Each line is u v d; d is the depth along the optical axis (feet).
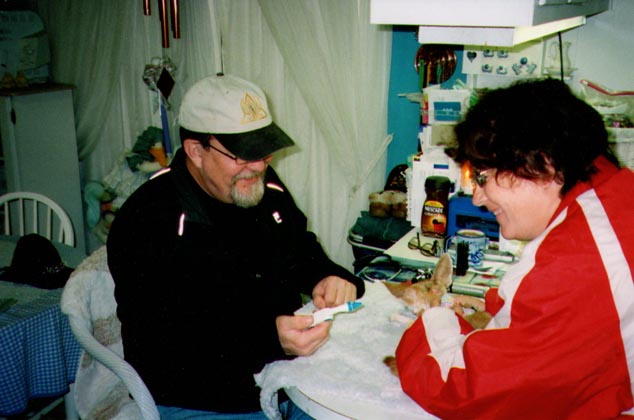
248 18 7.63
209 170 4.33
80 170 11.89
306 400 3.49
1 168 11.75
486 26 3.74
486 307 4.10
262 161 4.37
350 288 4.63
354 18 7.18
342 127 7.57
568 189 3.06
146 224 4.28
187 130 4.32
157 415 3.95
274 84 7.78
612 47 6.60
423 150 6.81
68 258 6.91
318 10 7.12
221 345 4.04
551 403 3.01
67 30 11.00
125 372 3.97
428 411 3.33
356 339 4.09
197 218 4.38
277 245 4.95
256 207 4.83
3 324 5.31
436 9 3.66
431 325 3.56
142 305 4.16
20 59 10.69
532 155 2.93
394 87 7.88
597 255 2.86
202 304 4.18
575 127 2.93
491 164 3.06
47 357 5.66
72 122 11.19
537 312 2.95
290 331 3.84
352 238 7.47
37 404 7.18
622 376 2.96
